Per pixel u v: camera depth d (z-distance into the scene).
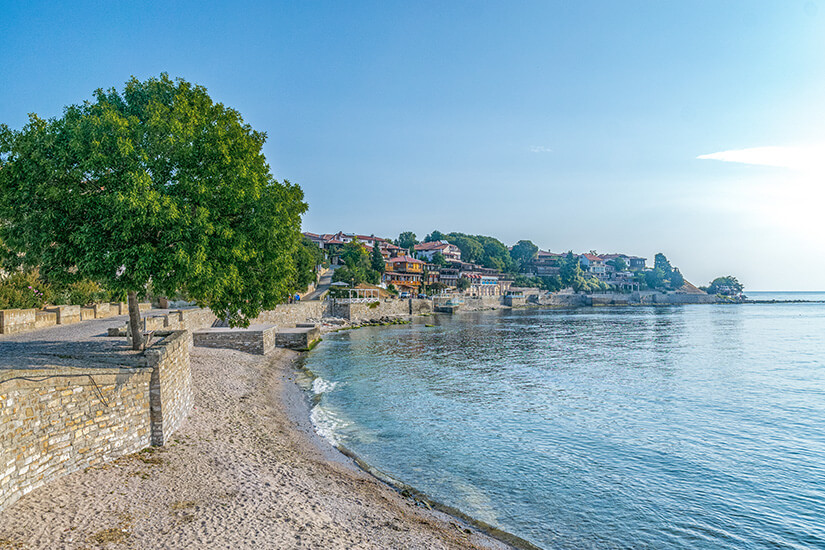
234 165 19.98
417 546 13.16
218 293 19.53
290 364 45.16
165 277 17.98
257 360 42.28
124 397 15.66
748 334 85.12
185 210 17.59
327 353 54.19
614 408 31.38
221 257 19.67
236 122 22.06
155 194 16.50
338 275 120.62
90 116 17.36
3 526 10.58
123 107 20.25
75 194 16.95
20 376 11.87
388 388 36.12
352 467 19.69
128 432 15.78
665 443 24.41
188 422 21.05
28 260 17.77
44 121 17.50
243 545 11.55
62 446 13.20
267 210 21.31
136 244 17.52
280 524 13.02
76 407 13.72
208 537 11.72
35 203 16.95
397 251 188.25
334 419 27.17
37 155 16.38
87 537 10.88
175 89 20.78
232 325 24.64
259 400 28.45
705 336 81.38
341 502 15.64
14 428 11.53
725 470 20.92
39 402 12.43
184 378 21.73
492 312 159.75
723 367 48.62
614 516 16.58
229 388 29.69
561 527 15.68
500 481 19.23
